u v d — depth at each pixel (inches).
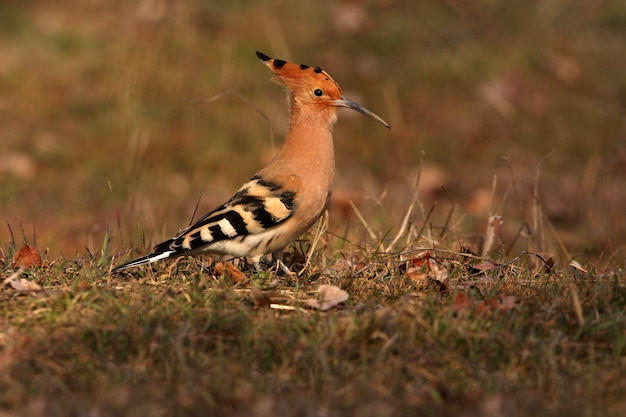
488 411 246.2
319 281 328.2
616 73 730.8
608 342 278.7
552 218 592.1
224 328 276.8
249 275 337.1
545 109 701.3
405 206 432.8
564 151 668.1
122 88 672.4
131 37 722.8
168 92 672.4
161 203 563.2
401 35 746.2
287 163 350.6
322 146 353.7
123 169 606.2
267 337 271.6
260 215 336.2
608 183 629.9
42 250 435.5
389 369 261.9
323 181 350.9
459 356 266.2
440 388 251.8
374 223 473.4
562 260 406.3
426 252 355.6
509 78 715.4
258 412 245.1
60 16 763.4
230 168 625.0
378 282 330.6
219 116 661.3
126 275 332.2
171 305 292.8
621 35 766.5
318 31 749.9
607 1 789.9
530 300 304.3
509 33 762.2
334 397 251.1
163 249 328.2
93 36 734.5
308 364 263.6
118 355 266.8
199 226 333.4
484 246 394.0
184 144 634.8
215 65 695.7
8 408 243.8
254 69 700.7
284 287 321.4
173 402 247.0
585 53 748.0
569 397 253.8
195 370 259.9
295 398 250.2
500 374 263.1
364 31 751.7
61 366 261.4
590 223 577.6
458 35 754.8
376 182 627.2
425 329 276.8
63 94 682.2
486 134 679.1
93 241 498.6
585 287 311.1
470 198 615.2
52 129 650.8
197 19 743.7
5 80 693.3
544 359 265.9
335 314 293.3
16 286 308.0
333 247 394.9
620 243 545.3
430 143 664.4
